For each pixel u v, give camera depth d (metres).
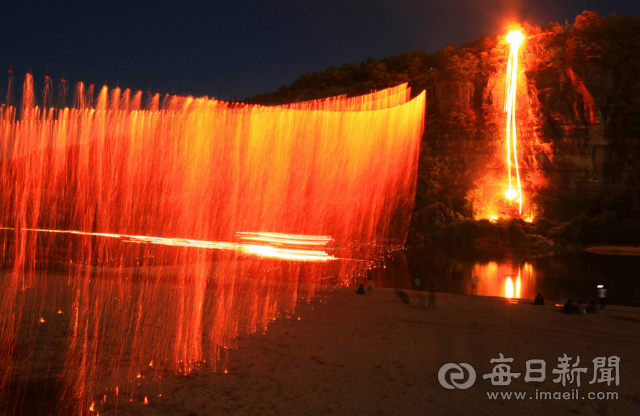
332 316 15.83
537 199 76.38
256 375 9.61
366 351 11.65
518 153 82.19
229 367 10.05
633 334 13.93
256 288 21.14
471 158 84.50
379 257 47.06
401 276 32.12
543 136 80.94
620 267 40.72
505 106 85.31
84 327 12.83
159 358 10.45
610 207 73.69
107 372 9.41
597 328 14.67
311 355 11.16
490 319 15.80
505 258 49.06
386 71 114.44
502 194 80.19
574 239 67.88
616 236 68.50
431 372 10.09
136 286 19.81
